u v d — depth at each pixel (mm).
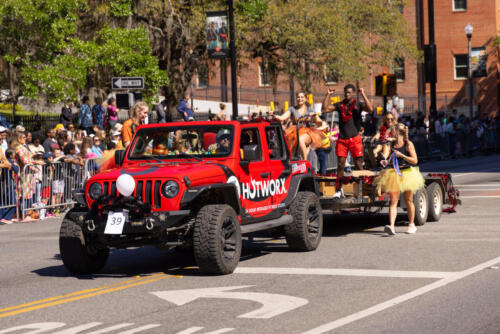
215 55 25281
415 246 12578
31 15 29859
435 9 61719
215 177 10688
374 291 9125
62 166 19891
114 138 21188
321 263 11219
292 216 12219
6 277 11094
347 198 14109
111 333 7449
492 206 18281
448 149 39906
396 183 13727
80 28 36281
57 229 17031
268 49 41938
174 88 38375
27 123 29281
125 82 23406
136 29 33562
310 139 17609
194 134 11492
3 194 18156
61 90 30359
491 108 60844
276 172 12172
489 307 8211
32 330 7668
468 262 10938
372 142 16156
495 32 60531
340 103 14492
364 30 46125
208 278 10289
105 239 10336
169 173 10250
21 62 32312
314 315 7977
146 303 8820
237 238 10586
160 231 9984
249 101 58906
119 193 10289
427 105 59719
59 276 11016
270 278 10141
